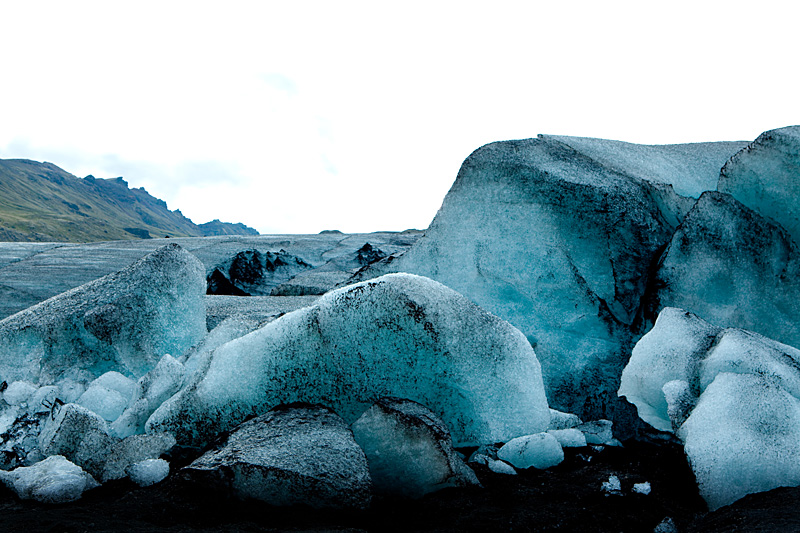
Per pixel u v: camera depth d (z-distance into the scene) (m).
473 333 3.43
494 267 5.73
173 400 3.70
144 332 5.03
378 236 24.53
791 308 4.58
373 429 2.94
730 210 4.91
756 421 2.84
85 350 5.02
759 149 4.96
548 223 5.46
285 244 22.03
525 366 3.55
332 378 3.45
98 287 5.32
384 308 3.35
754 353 3.46
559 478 2.91
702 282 4.85
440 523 2.40
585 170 5.57
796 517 2.13
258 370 3.55
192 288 5.60
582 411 4.84
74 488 2.66
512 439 3.36
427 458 2.78
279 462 2.53
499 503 2.59
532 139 6.28
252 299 8.75
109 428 3.62
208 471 2.56
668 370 3.81
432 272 6.31
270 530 2.24
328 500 2.49
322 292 10.17
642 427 3.54
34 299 11.84
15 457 3.35
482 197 5.98
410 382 3.38
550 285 5.40
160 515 2.38
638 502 2.59
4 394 3.91
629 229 5.11
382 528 2.38
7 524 2.23
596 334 5.18
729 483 2.63
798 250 4.65
